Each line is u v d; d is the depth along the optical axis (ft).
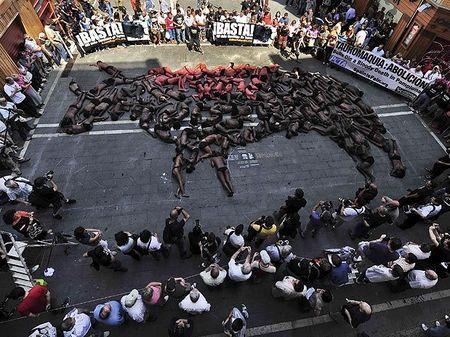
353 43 60.90
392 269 27.43
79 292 30.40
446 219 39.27
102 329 28.25
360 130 46.85
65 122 44.60
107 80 51.16
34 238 30.63
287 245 28.17
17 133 44.37
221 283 28.91
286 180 41.52
